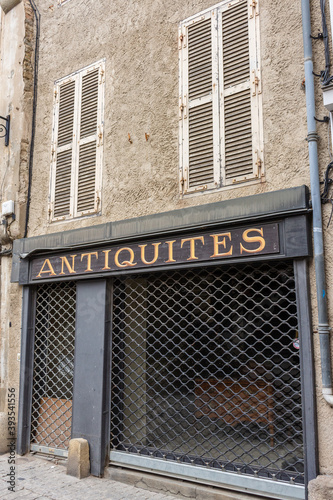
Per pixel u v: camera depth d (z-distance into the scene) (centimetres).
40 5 701
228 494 418
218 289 468
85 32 636
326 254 389
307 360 383
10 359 627
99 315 532
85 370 531
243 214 430
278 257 406
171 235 480
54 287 621
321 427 372
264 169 441
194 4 526
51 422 586
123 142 561
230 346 518
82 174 598
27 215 652
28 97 677
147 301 549
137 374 527
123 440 524
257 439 501
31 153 666
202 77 505
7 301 653
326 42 411
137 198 534
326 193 394
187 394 546
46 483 480
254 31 471
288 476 398
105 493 453
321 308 379
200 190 483
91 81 615
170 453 475
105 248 534
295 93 432
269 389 485
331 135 398
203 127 494
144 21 570
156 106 538
